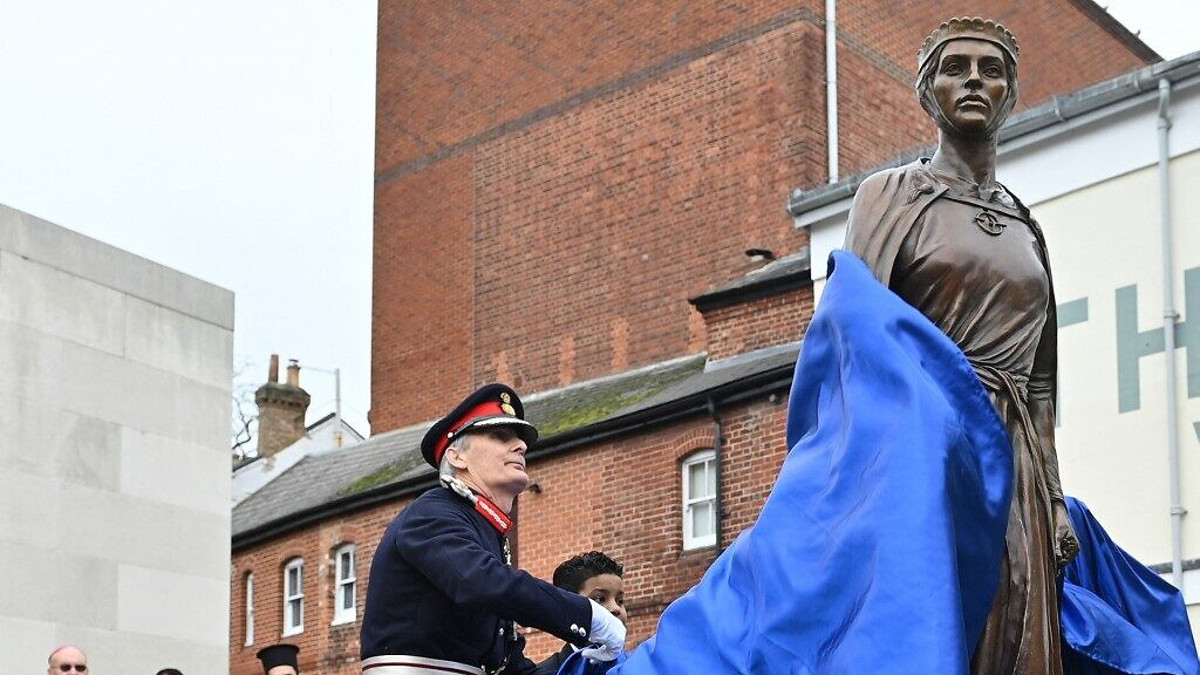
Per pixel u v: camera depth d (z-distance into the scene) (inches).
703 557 880.3
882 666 150.0
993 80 177.0
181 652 741.9
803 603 159.2
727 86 1117.1
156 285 768.9
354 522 1102.4
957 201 176.6
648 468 916.6
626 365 1141.7
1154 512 658.8
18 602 680.4
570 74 1226.0
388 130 1349.7
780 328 913.5
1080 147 709.3
